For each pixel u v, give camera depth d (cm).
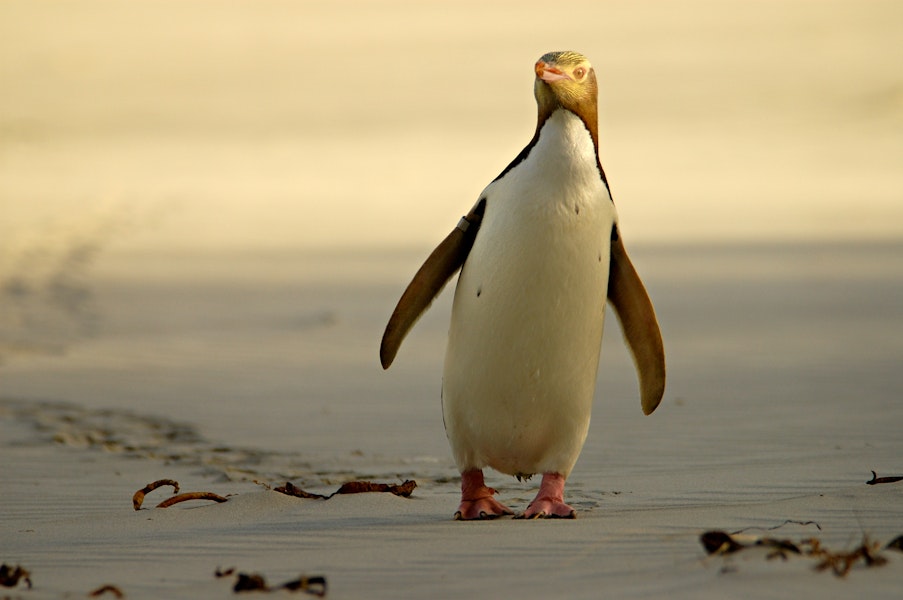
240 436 1466
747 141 6812
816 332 2088
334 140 7469
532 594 662
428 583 700
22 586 727
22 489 1159
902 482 959
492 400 935
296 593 680
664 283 2720
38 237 4050
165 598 685
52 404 1708
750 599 613
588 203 905
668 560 711
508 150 6706
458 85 10100
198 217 4528
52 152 7150
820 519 838
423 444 1400
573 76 910
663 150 6494
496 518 933
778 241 3425
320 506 986
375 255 3400
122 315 2569
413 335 2250
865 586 621
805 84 9075
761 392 1638
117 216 4591
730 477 1132
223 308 2614
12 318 2553
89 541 874
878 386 1638
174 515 966
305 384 1825
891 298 2428
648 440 1365
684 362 1883
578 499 1046
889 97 8212
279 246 3688
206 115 9012
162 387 1828
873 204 4356
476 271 926
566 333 916
